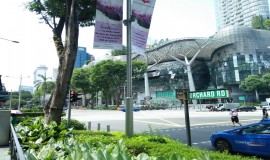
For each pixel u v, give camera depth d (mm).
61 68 10164
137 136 8070
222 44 87875
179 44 93188
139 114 43875
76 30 10633
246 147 9547
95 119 32875
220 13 182250
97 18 8125
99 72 68938
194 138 14953
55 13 12773
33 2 12953
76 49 10508
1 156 7000
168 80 101125
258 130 9484
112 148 2816
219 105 56750
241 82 78000
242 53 83562
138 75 75000
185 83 97062
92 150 2838
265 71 82750
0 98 40688
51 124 6254
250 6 156125
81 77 79875
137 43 9078
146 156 2457
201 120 28188
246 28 86188
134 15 8945
